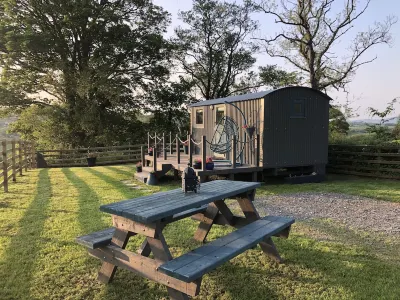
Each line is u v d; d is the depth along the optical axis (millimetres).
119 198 6641
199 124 11523
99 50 17000
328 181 9578
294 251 3738
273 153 8641
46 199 6570
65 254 3635
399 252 3766
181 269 2242
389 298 2711
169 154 11656
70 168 13391
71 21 15938
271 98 8484
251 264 3391
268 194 7262
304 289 2881
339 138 13320
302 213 5543
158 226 2537
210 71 24281
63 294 2822
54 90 18312
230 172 7895
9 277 3104
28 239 4121
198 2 23188
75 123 17906
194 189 3320
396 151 9969
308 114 9266
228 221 3875
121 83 18719
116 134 19672
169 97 21281
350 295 2768
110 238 2889
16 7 15844
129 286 2961
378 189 7879
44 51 15289
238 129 9305
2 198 6723
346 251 3758
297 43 17828
